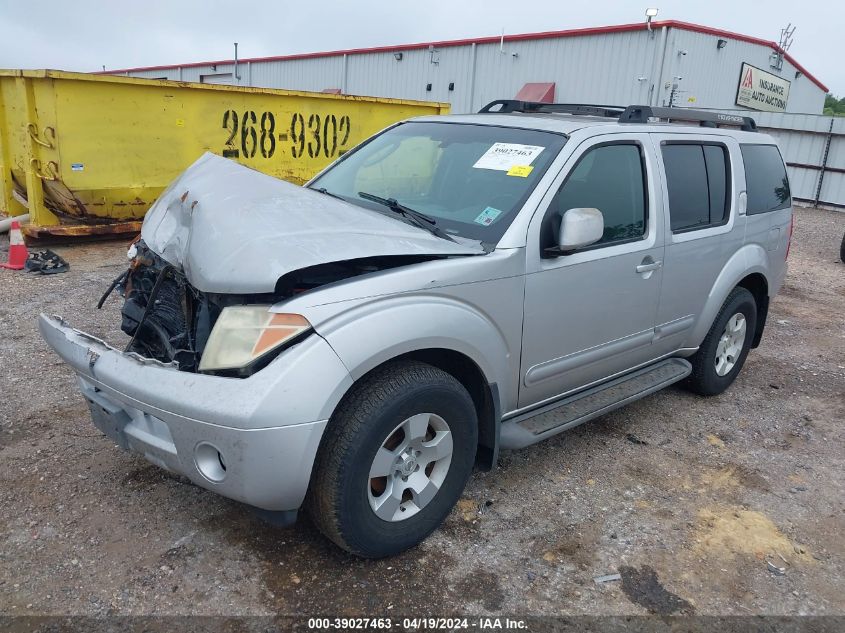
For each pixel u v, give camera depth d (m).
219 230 2.86
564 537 3.31
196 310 3.00
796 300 8.69
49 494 3.33
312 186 4.19
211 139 9.65
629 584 3.02
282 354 2.51
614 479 3.89
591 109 4.55
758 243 5.05
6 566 2.84
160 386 2.58
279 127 10.45
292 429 2.46
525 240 3.25
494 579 2.98
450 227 3.39
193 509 3.28
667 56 20.28
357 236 2.87
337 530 2.76
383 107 11.90
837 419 4.97
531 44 23.22
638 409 4.91
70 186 8.29
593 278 3.63
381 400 2.72
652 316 4.17
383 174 4.03
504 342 3.25
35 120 8.27
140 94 8.67
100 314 5.98
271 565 2.95
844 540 3.47
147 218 3.73
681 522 3.52
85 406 4.26
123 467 3.60
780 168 5.46
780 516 3.65
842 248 11.32
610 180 3.79
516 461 4.02
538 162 3.52
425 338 2.83
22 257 7.47
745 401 5.20
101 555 2.94
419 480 3.03
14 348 5.14
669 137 4.27
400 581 2.92
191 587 2.79
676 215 4.24
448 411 3.00
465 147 3.86
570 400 3.86
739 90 24.27
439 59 26.00
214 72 37.91
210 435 2.48
